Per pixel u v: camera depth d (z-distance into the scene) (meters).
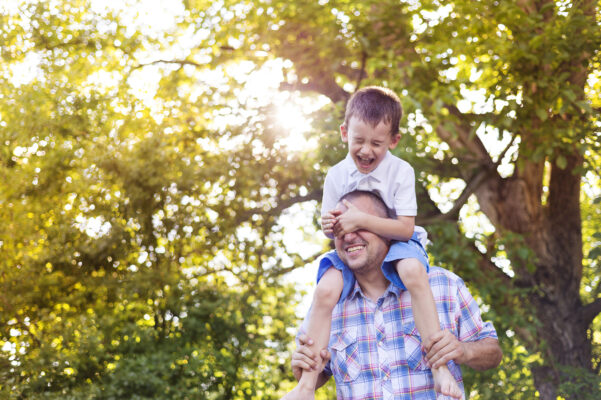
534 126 9.34
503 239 9.66
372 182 2.63
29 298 10.31
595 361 11.70
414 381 2.61
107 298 10.52
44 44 12.67
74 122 11.07
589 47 8.75
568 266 11.50
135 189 10.34
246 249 11.17
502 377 9.02
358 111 2.53
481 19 8.95
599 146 9.18
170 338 10.12
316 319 2.59
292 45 10.65
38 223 10.89
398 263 2.54
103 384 9.44
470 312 2.70
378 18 9.19
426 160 9.14
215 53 12.36
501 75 8.87
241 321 10.34
